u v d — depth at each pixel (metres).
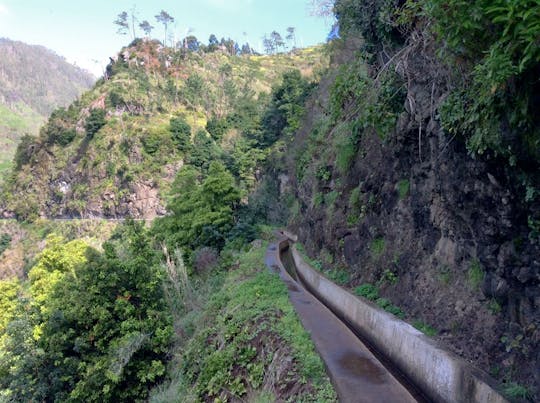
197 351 13.02
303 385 8.10
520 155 6.01
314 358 8.84
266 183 55.53
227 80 114.12
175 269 22.20
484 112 6.35
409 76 10.39
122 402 14.86
